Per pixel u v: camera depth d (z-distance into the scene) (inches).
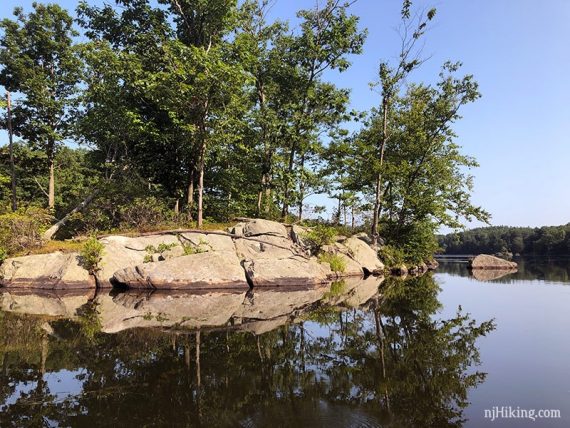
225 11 845.2
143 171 988.6
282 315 421.4
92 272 639.8
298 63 986.7
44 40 993.5
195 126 814.5
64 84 1031.6
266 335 328.5
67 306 469.4
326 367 247.1
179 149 938.1
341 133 1010.1
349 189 1155.9
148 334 327.0
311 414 177.5
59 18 1011.9
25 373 231.6
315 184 1024.9
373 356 270.8
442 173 1095.6
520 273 1091.9
